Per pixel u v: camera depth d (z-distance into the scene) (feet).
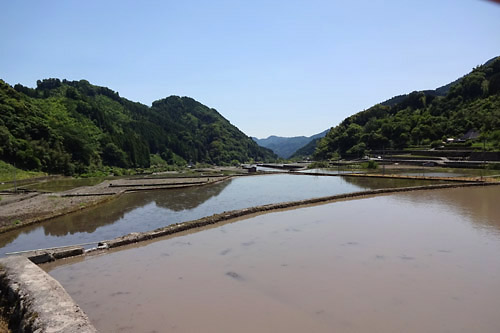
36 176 192.75
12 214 75.77
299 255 42.98
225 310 28.66
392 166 228.43
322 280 34.55
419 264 38.65
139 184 143.23
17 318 26.07
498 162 174.70
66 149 260.21
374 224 59.47
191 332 25.39
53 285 30.17
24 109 249.34
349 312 27.68
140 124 502.38
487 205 75.61
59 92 457.27
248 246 47.83
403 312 27.48
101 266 41.04
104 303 30.71
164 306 29.73
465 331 24.50
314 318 26.86
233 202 94.07
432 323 25.64
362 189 119.24
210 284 34.40
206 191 121.70
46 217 70.69
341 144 414.41
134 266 40.68
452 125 297.12
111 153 326.65
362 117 494.18
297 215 69.62
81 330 22.18
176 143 501.15
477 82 345.72
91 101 468.34
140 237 51.98
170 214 76.59
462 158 211.82
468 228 55.16
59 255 44.45
